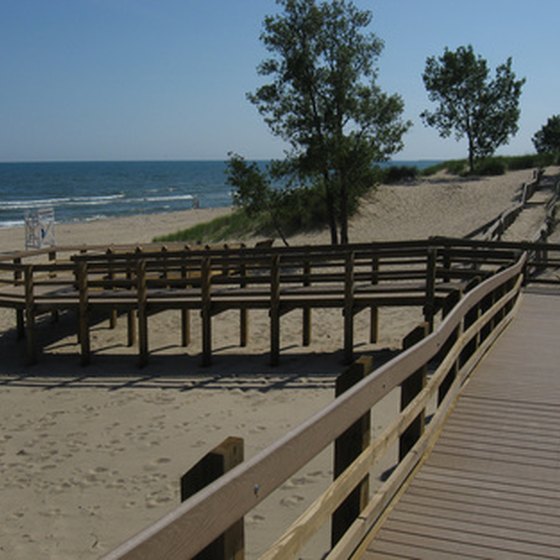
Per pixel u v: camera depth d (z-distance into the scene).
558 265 14.95
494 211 27.41
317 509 3.08
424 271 12.51
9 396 10.77
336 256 11.90
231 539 2.45
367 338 13.28
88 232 41.53
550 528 4.09
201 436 8.22
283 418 8.80
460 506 4.40
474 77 40.53
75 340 14.52
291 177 23.69
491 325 9.65
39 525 6.05
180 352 13.20
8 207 71.00
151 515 6.13
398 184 35.94
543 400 6.82
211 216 49.47
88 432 8.63
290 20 22.83
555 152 43.59
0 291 15.52
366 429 3.88
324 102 22.92
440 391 6.70
